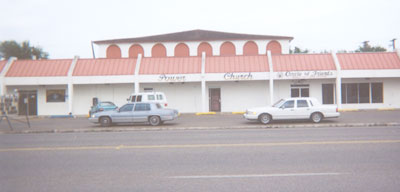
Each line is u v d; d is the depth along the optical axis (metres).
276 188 5.50
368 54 25.84
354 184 5.65
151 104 17.34
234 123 17.61
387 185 5.56
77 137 13.05
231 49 38.06
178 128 15.67
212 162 7.64
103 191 5.49
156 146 10.15
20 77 25.53
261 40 38.16
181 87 27.03
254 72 24.91
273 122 17.73
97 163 7.74
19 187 5.82
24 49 59.44
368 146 9.32
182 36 40.72
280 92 26.50
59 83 25.52
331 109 16.55
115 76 25.36
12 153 9.25
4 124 19.86
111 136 13.17
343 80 26.19
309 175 6.30
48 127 17.22
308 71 24.66
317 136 11.73
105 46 38.56
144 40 38.19
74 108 27.06
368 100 26.16
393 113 21.81
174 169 7.01
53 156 8.70
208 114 24.83
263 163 7.42
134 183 5.96
